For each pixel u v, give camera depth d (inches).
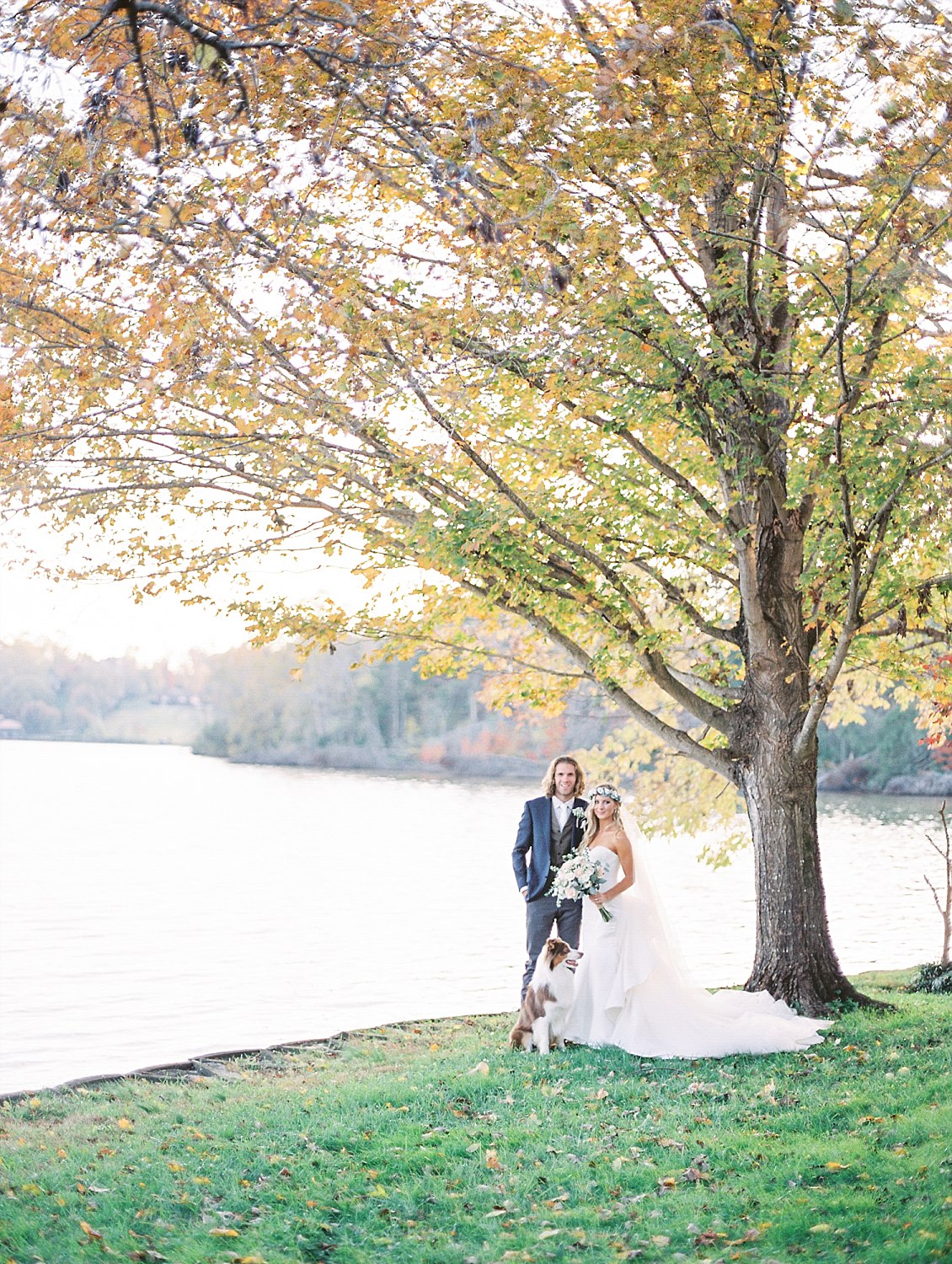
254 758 4901.6
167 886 1168.2
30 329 339.0
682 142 310.5
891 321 389.7
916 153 324.5
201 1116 305.1
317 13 260.7
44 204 285.9
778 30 314.5
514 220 290.8
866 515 366.6
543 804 408.8
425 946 814.5
